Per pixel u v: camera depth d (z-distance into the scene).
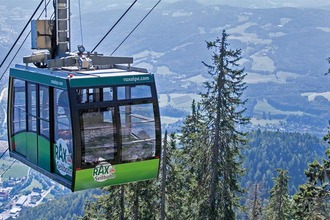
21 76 13.12
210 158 28.38
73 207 112.50
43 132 12.23
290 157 141.88
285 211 41.19
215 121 28.08
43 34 13.09
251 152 143.62
